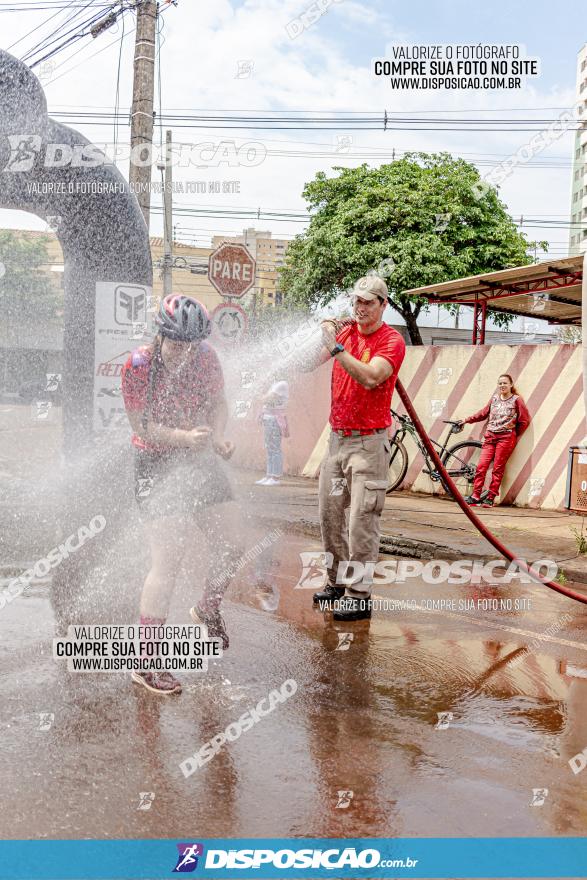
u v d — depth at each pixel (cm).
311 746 299
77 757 279
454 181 2255
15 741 288
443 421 999
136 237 465
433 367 1023
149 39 1169
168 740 296
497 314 2156
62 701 326
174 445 332
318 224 2395
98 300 457
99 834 234
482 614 495
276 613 477
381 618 479
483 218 2277
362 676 377
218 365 351
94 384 456
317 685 362
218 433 355
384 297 466
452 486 514
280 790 264
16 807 245
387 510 860
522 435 920
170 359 337
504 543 679
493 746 306
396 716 332
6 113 425
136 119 1180
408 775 279
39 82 436
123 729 303
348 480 484
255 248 3148
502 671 392
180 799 255
